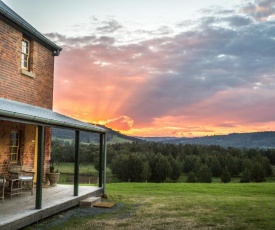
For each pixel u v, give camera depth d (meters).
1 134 11.81
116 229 9.09
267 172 102.56
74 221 9.86
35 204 9.42
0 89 11.61
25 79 13.30
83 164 97.00
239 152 124.25
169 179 96.75
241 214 11.55
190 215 11.33
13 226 7.80
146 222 10.06
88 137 125.31
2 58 11.74
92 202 12.51
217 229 9.23
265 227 9.52
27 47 13.90
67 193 12.83
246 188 21.84
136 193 18.38
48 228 8.84
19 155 13.38
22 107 10.35
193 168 107.62
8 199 10.73
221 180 92.06
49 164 15.48
